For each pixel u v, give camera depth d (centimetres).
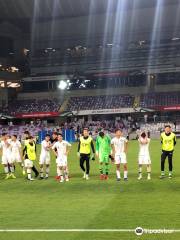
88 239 868
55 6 6575
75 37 7256
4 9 6556
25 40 7475
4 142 1895
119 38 7044
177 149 3319
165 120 5984
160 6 6856
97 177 1795
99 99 6588
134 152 3114
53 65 7238
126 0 6719
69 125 5616
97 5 6700
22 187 1594
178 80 6544
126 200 1268
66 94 6881
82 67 7088
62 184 1623
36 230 950
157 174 1834
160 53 6756
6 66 7100
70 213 1113
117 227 954
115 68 6906
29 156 1794
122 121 5778
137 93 6612
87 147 1736
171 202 1213
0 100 6881
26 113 6334
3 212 1152
